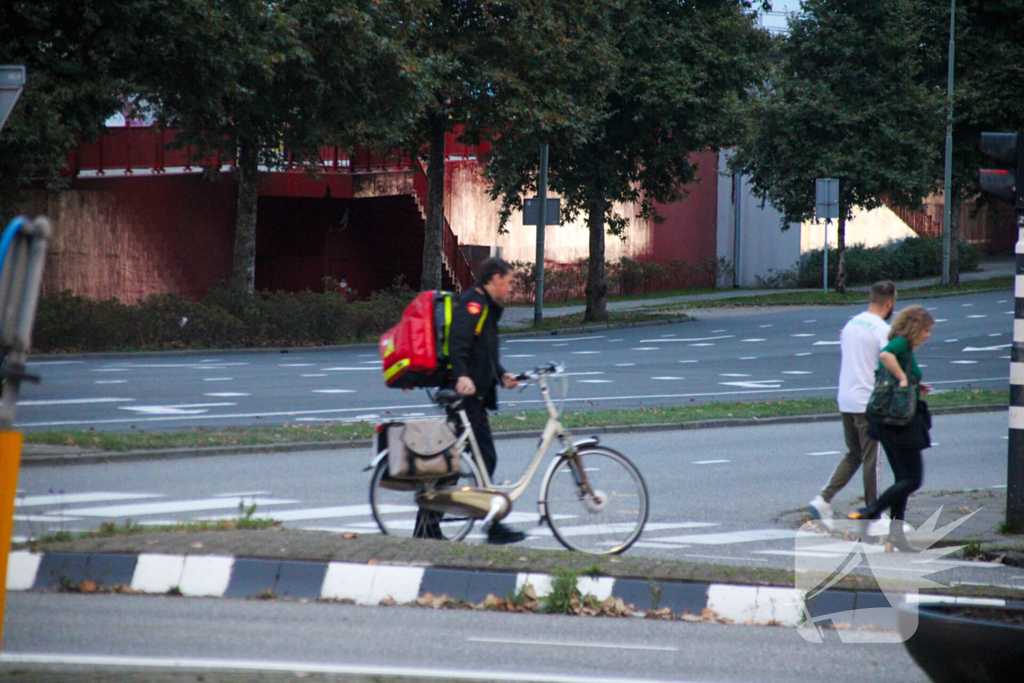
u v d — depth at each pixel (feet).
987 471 157.69
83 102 288.10
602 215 465.06
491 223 561.84
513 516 116.26
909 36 549.95
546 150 437.17
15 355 42.34
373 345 374.43
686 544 108.58
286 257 496.23
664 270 636.89
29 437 158.81
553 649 73.26
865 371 116.37
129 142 439.63
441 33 394.73
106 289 423.64
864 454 115.96
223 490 133.39
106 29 289.33
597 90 416.26
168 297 351.67
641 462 162.30
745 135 460.96
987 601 71.87
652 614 83.41
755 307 517.96
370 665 67.67
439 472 101.14
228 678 63.36
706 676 67.97
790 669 70.03
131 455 154.92
